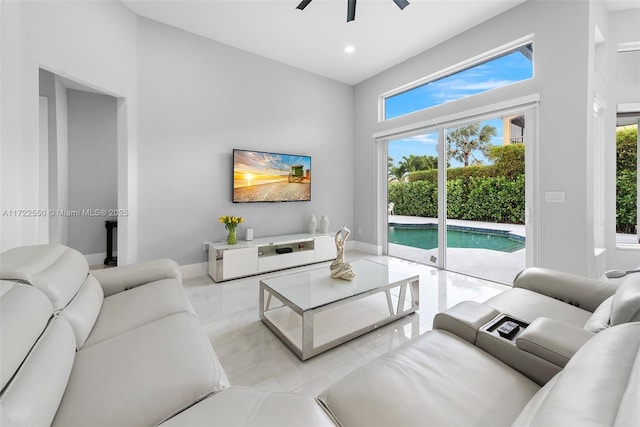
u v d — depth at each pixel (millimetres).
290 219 4422
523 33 2941
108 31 2789
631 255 3199
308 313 1777
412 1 2914
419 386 936
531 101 2871
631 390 474
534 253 2943
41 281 1166
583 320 1422
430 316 2414
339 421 846
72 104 4195
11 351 768
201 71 3551
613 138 3229
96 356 1113
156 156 3277
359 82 4988
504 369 1052
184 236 3484
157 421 836
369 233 4934
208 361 1089
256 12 3086
